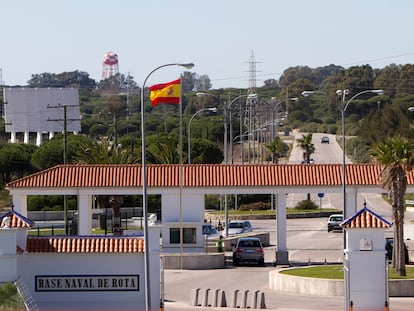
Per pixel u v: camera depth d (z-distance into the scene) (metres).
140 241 70.00
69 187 106.62
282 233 108.06
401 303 76.44
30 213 176.00
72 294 70.00
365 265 68.75
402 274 85.50
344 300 73.50
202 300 76.31
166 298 81.31
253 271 103.19
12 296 63.75
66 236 71.06
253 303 74.06
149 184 107.94
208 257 106.00
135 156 176.25
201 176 108.50
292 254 121.38
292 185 106.75
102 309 69.75
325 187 106.56
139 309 69.69
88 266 70.00
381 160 88.12
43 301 69.88
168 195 109.00
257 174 108.50
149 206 180.75
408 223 158.00
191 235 109.62
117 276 69.88
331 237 148.12
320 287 83.19
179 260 105.56
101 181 107.25
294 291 85.25
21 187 106.44
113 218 142.12
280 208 108.00
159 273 69.25
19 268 69.62
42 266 70.06
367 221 68.81
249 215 188.00
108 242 70.12
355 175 107.12
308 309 73.38
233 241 128.75
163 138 190.88
